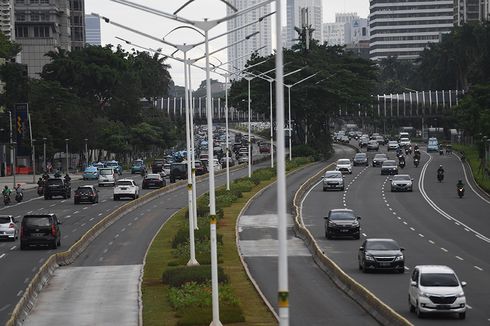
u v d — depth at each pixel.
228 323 46.62
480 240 85.00
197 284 57.97
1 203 132.62
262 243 85.25
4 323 47.00
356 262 71.12
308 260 73.81
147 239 89.19
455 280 47.56
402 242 83.62
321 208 116.06
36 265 71.25
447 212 110.62
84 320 49.62
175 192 146.75
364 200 125.88
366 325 45.50
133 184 134.00
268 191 144.62
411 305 48.53
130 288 60.62
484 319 46.09
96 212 114.81
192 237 68.19
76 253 78.88
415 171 176.62
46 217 82.44
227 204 120.06
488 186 136.38
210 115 54.38
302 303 53.16
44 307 54.34
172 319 48.31
